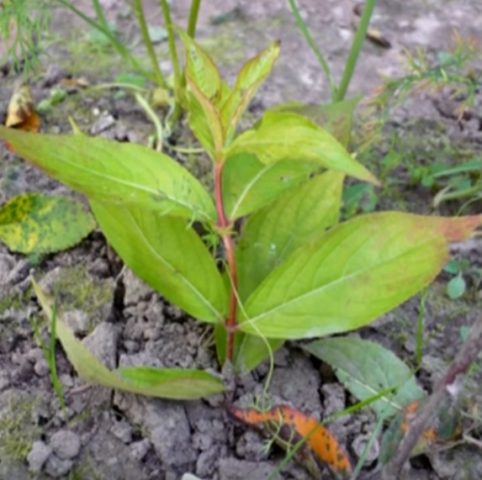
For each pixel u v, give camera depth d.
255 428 0.29
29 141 0.26
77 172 0.26
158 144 0.38
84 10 0.46
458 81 0.38
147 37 0.38
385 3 0.48
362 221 0.26
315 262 0.27
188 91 0.26
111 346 0.31
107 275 0.34
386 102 0.38
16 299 0.32
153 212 0.28
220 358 0.30
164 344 0.31
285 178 0.28
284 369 0.30
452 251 0.35
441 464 0.28
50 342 0.30
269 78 0.43
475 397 0.30
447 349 0.32
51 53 0.43
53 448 0.28
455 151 0.39
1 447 0.28
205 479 0.28
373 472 0.28
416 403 0.28
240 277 0.30
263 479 0.28
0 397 0.30
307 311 0.28
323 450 0.28
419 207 0.37
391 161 0.37
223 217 0.27
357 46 0.36
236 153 0.27
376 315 0.27
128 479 0.28
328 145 0.24
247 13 0.47
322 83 0.43
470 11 0.48
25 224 0.34
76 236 0.34
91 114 0.40
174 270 0.28
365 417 0.29
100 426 0.29
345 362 0.30
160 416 0.28
